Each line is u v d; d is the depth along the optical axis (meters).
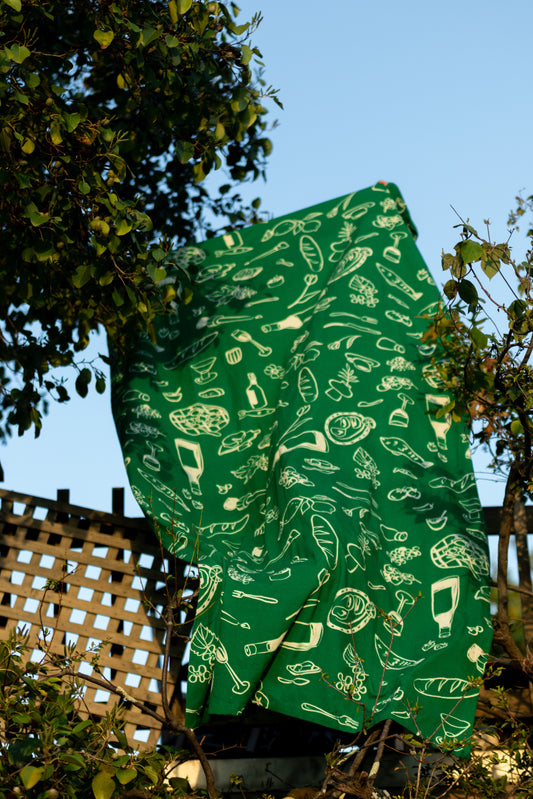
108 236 4.86
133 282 5.01
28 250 4.89
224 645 3.94
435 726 4.03
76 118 4.82
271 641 3.95
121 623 5.02
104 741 3.60
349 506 4.66
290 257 6.83
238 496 5.21
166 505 4.83
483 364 4.56
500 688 4.36
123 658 4.84
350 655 4.10
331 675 4.01
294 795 4.64
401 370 5.65
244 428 5.61
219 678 3.89
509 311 4.16
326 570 4.16
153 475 5.09
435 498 4.95
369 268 6.38
